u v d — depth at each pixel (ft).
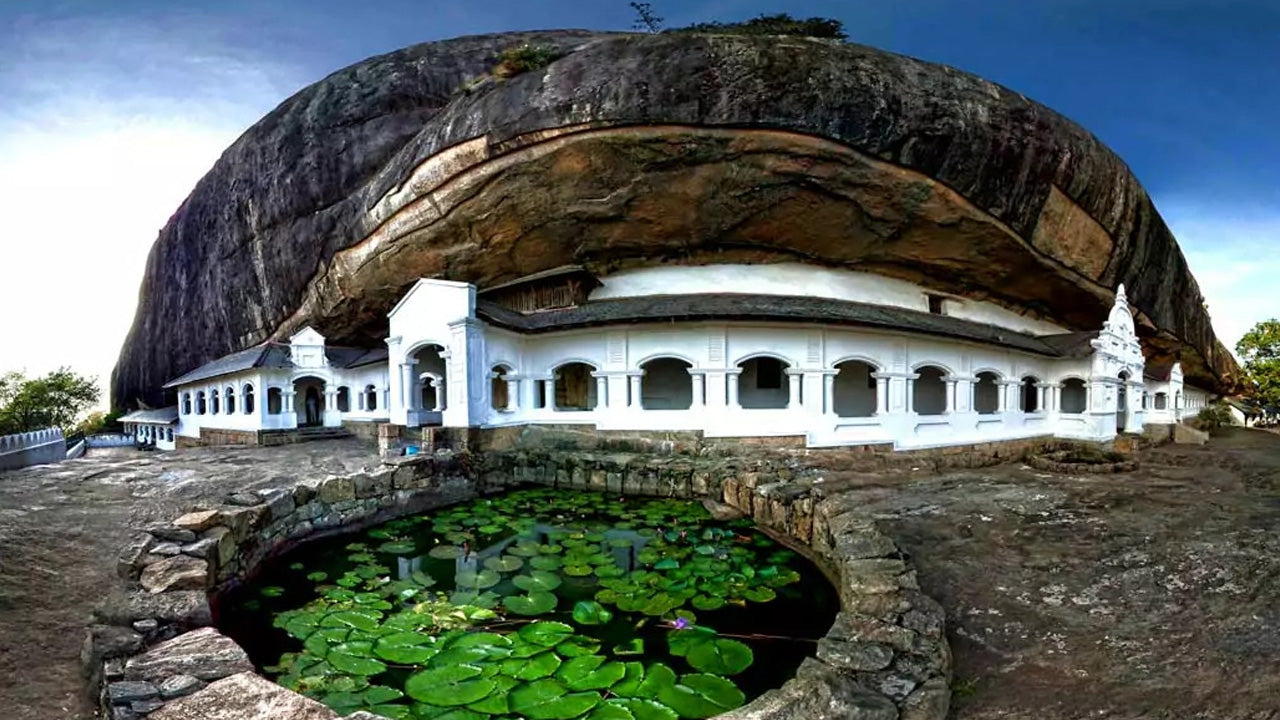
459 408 39.65
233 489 31.40
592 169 45.85
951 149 44.91
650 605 18.39
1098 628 15.26
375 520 29.50
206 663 11.10
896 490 32.01
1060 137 48.49
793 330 42.80
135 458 45.21
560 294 50.85
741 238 49.47
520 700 12.58
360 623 17.19
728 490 30.42
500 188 48.06
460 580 21.40
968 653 14.03
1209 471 39.91
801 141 43.65
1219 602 16.78
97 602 16.87
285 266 69.92
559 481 37.29
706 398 42.57
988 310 57.88
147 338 102.68
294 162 69.97
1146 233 58.08
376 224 56.34
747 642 16.10
